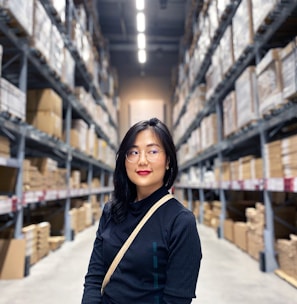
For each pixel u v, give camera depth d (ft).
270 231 10.86
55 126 14.12
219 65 15.93
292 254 9.59
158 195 4.22
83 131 20.61
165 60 47.62
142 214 4.14
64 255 13.69
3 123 9.50
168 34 43.45
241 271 10.79
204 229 22.11
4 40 11.30
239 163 14.98
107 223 4.52
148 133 4.32
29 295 8.46
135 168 4.23
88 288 4.38
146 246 3.89
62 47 14.90
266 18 9.96
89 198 24.68
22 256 10.15
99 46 29.66
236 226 15.25
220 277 10.05
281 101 9.32
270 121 10.69
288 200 12.54
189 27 26.07
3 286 9.25
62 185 16.87
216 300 8.02
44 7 13.03
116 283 4.02
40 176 13.15
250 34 11.48
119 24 42.16
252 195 20.03
